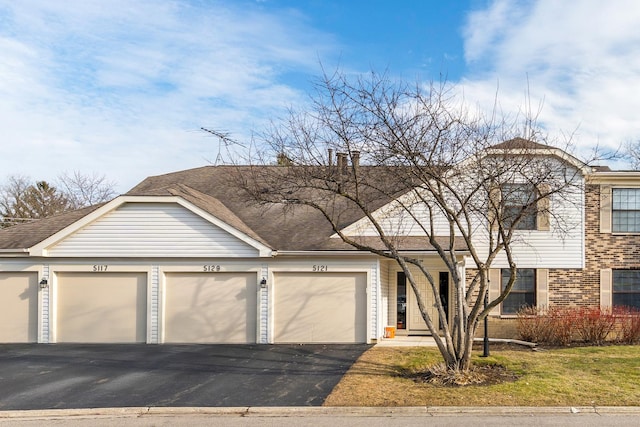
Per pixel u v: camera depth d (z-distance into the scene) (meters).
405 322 18.81
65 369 13.09
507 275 19.00
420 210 18.47
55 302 17.09
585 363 13.05
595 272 18.97
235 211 20.75
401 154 11.80
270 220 19.91
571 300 18.89
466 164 13.16
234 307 17.06
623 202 19.28
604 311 17.55
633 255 19.06
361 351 15.14
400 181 12.34
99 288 17.17
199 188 23.16
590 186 19.22
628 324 17.12
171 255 17.00
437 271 18.94
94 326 17.08
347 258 17.05
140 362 13.88
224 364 13.52
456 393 10.30
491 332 18.78
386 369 12.57
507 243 11.57
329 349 15.59
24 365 13.59
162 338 16.92
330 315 16.97
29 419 9.30
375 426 8.54
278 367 13.08
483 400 9.84
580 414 9.15
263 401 10.12
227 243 17.02
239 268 17.06
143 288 17.11
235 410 9.60
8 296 17.23
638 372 11.97
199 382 11.65
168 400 10.27
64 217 19.83
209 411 9.59
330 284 17.08
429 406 9.56
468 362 11.59
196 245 17.03
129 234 17.09
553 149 15.99
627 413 9.20
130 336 17.02
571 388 10.57
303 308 17.03
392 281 18.97
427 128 12.48
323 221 19.36
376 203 18.56
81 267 17.09
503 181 13.44
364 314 16.91
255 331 16.97
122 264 17.09
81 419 9.25
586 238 19.05
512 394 10.17
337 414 9.34
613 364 12.88
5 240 18.11
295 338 16.95
